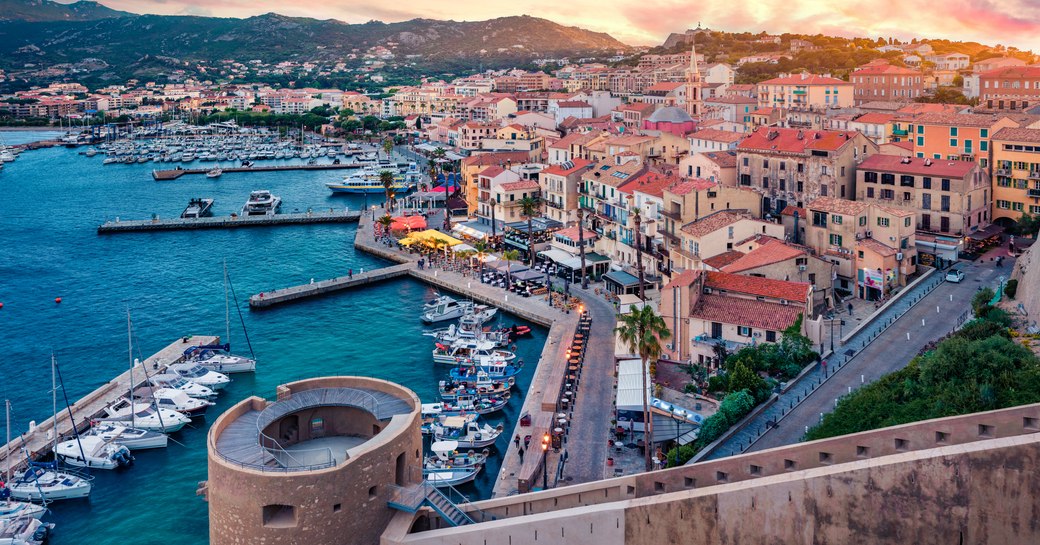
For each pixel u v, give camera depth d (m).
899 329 118.38
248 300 176.62
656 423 99.38
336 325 159.62
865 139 163.12
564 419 106.69
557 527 61.16
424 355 142.25
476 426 109.75
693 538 59.94
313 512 57.34
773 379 106.44
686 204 152.00
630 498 66.44
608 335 139.50
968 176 149.25
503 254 174.75
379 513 60.47
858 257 138.50
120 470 107.06
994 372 84.94
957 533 54.00
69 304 178.50
